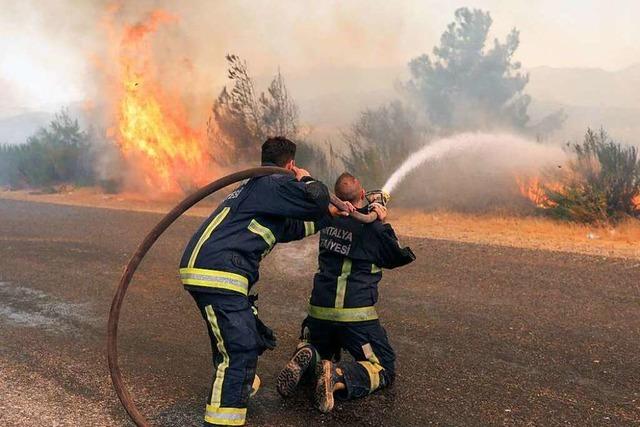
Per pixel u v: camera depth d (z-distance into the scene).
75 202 15.49
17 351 4.73
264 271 7.10
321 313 3.71
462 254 7.58
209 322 3.14
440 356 4.35
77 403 3.75
